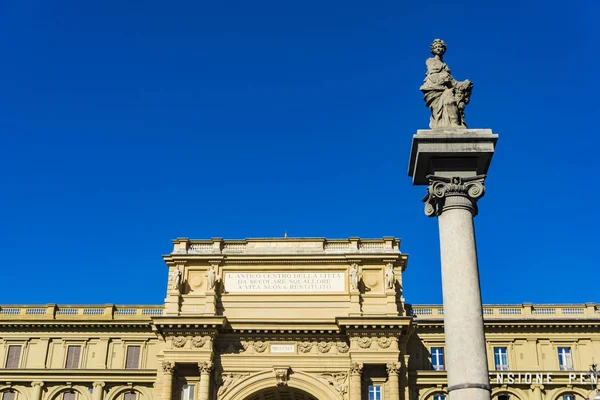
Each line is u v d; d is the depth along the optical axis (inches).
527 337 2642.7
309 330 2438.5
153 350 2721.5
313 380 2412.6
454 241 832.3
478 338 786.2
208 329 2427.4
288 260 2573.8
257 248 2618.1
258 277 2571.4
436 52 940.6
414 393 2527.1
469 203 852.6
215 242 2635.3
